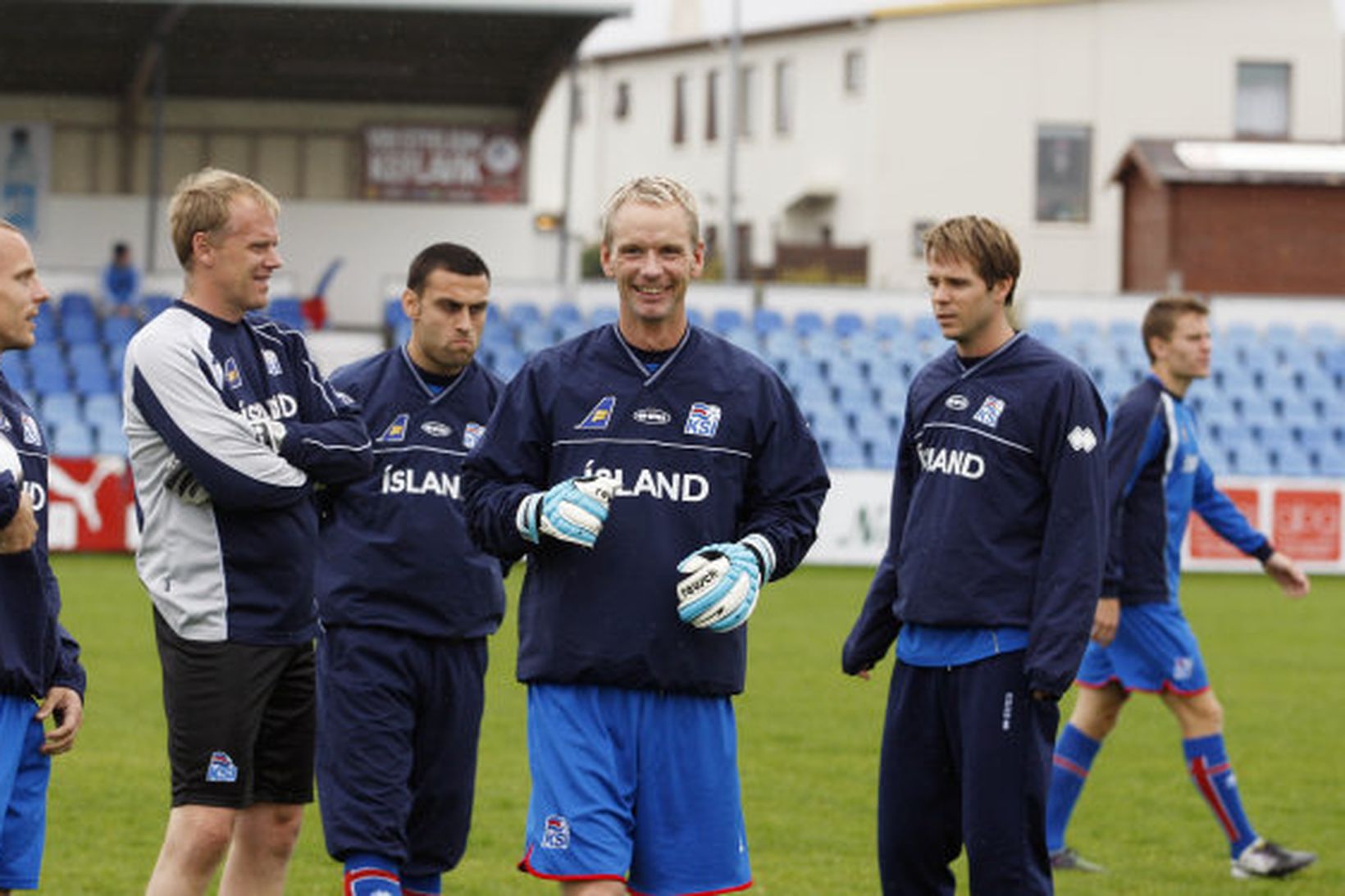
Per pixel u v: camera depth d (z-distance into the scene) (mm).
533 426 17625
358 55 88625
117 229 94438
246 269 19000
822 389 84000
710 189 152875
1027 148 135625
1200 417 85250
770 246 146250
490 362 83062
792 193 143750
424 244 97000
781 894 25312
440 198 97000
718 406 17406
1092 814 31453
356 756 20891
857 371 85812
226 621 18844
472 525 17531
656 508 17234
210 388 18641
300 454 18844
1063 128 136125
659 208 17062
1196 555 75125
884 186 135375
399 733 21125
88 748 35062
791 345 87250
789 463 17688
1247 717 41219
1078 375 19328
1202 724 26969
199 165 96250
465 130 97062
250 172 96500
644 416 17359
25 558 17422
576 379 17547
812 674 46156
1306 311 91688
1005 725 19188
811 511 17766
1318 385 88125
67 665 18266
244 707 18891
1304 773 35094
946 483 19625
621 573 17156
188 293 19312
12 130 93938
